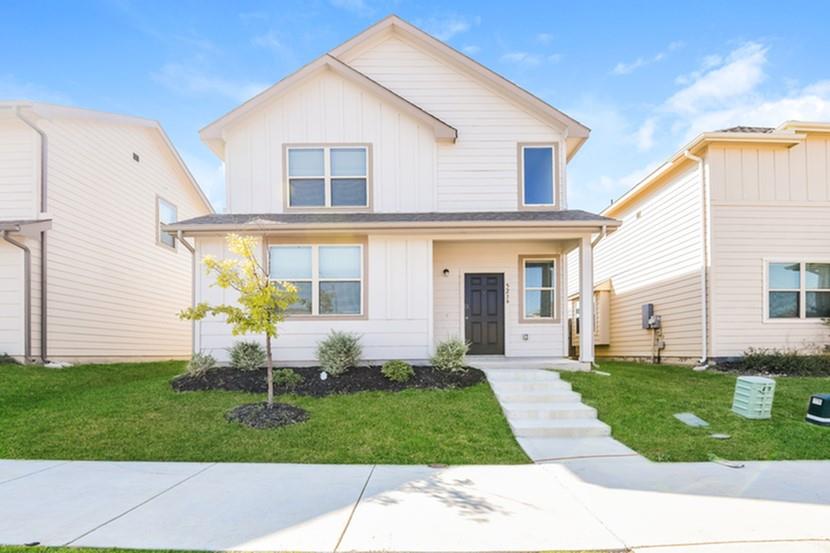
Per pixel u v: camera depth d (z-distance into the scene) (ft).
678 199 41.39
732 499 14.38
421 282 32.91
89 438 20.26
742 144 37.35
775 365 34.27
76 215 36.99
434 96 37.91
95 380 30.73
